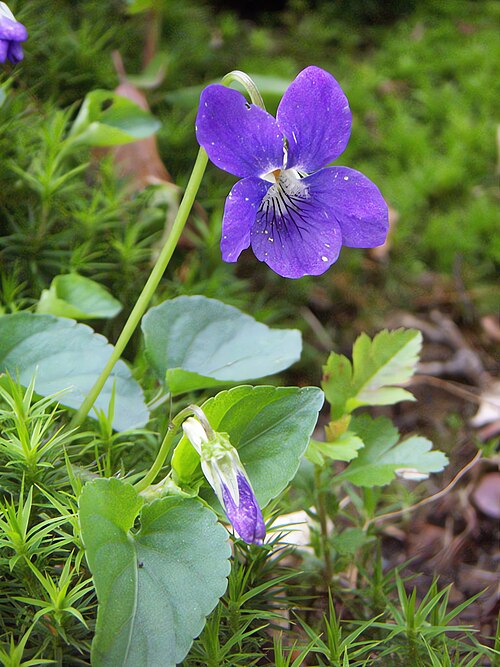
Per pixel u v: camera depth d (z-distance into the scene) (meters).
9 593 0.10
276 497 0.11
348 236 0.11
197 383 0.12
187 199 0.11
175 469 0.10
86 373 0.13
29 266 0.16
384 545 0.15
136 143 0.19
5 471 0.11
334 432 0.13
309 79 0.10
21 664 0.09
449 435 0.18
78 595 0.09
